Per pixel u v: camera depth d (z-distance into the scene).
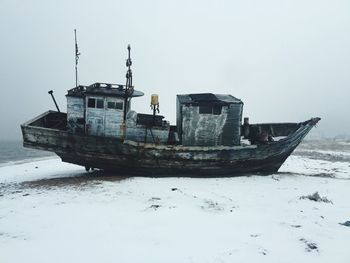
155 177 16.05
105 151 15.28
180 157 15.87
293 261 6.23
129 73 15.91
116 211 9.43
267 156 17.12
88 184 13.59
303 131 17.88
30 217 8.89
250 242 7.14
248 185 14.27
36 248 6.71
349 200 11.50
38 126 16.11
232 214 9.29
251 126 19.16
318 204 10.68
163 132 16.81
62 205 10.11
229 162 16.53
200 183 14.49
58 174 18.55
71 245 6.88
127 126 16.47
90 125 15.53
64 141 15.02
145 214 9.15
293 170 22.11
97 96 15.53
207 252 6.57
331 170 22.42
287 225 8.32
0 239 7.23
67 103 15.88
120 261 6.12
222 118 17.16
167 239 7.27
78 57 17.14
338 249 6.80
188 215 9.10
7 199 11.16
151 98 16.92
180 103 17.11
